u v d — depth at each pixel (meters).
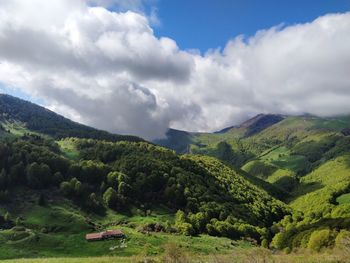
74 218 187.00
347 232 137.00
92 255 141.75
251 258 90.12
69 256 140.88
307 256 95.69
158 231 188.25
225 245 172.12
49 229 176.38
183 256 84.38
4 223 179.62
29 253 141.38
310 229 195.25
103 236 156.88
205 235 195.38
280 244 198.25
